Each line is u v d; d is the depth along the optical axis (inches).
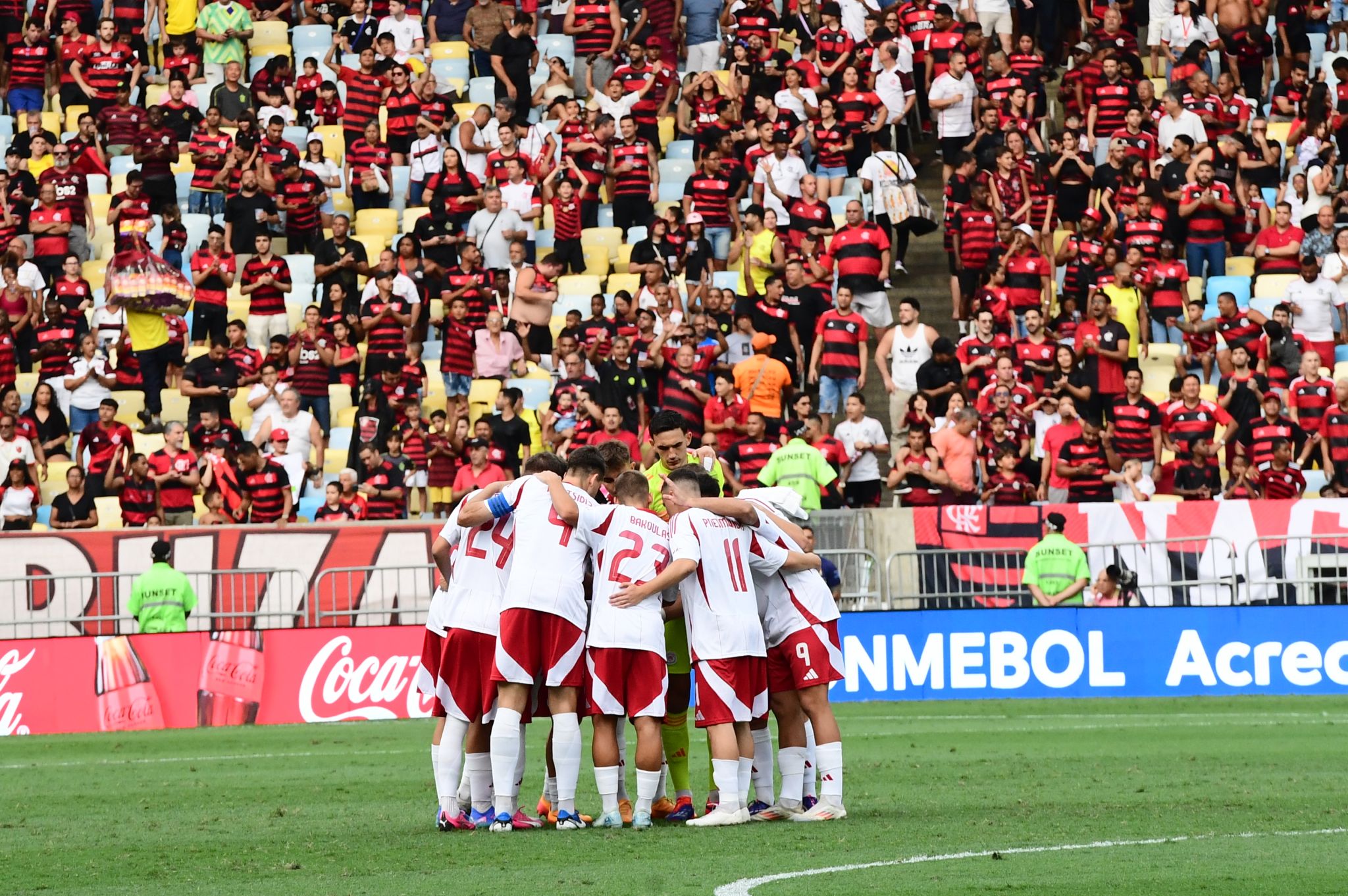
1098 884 830.5
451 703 1149.7
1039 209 3068.4
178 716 2279.8
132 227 3024.1
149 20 3624.5
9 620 2413.9
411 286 2893.7
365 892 849.5
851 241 2947.8
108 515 2731.3
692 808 1180.5
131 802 1405.0
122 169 3388.3
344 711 2294.5
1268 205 3208.7
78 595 2427.4
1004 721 2015.3
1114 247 2970.0
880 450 2787.9
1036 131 3245.6
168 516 2652.6
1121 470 2640.3
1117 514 2396.7
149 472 2655.0
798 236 2992.1
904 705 2279.8
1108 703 2226.9
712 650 1122.7
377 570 2422.5
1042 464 2620.6
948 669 2315.5
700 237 2984.7
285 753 1850.4
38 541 2429.9
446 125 3321.9
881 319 2962.6
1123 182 3068.4
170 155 3248.0
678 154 3390.7
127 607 2432.3
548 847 1018.7
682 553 1117.7
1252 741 1715.1
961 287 2987.2
